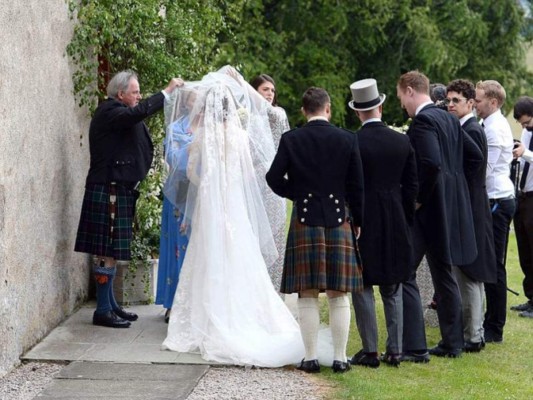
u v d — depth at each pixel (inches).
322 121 497.0
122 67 664.4
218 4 792.9
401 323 521.7
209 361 510.9
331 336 546.0
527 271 691.4
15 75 500.4
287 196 500.4
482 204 559.2
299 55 2183.8
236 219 542.9
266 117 596.1
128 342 550.0
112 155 571.8
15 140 500.4
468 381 492.7
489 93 603.5
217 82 561.0
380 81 2310.5
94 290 676.7
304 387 470.6
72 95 615.5
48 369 499.2
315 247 486.0
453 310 547.2
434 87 649.6
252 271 541.0
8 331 489.7
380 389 466.9
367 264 504.1
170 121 561.3
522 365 536.7
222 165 545.6
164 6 687.1
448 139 534.6
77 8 620.1
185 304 542.9
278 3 2220.7
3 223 480.1
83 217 577.3
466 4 2321.6
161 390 458.0
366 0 2154.3
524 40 2519.7
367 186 506.6
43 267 554.9
